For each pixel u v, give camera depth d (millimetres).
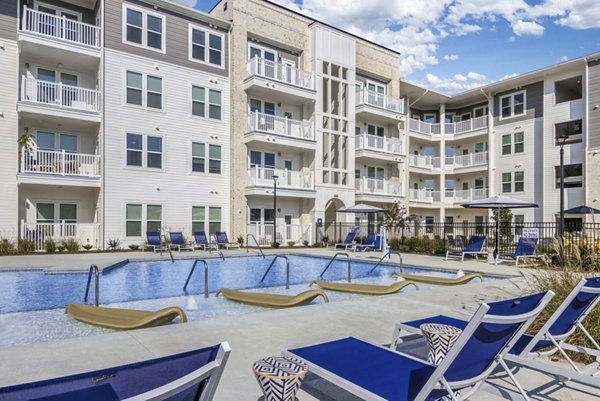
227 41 20984
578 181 22234
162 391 1481
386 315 5680
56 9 17281
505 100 26188
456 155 29859
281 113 22969
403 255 16750
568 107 22609
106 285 10016
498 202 13953
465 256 15711
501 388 3143
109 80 17281
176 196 19000
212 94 20344
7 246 14562
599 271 6793
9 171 15500
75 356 3867
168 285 10344
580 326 3613
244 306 7434
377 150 25000
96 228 17312
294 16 22875
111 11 17453
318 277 12023
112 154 17250
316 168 22641
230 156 20547
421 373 2734
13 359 3768
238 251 17812
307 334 4707
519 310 2650
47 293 8945
